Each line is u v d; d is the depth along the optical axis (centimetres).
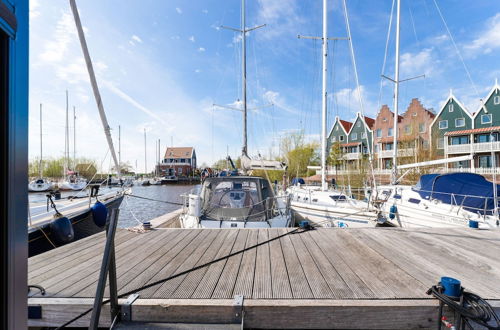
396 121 1066
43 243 464
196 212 509
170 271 237
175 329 168
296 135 3269
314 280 214
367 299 181
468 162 2347
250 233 382
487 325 151
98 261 266
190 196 525
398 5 1073
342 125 3606
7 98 86
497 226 517
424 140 2592
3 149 86
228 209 556
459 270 235
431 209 657
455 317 167
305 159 3206
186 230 403
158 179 5266
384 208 822
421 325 171
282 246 314
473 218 561
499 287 202
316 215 835
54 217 490
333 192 955
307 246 313
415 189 745
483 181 615
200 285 206
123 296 188
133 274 230
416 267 242
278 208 566
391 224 783
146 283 211
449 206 622
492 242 328
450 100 2561
